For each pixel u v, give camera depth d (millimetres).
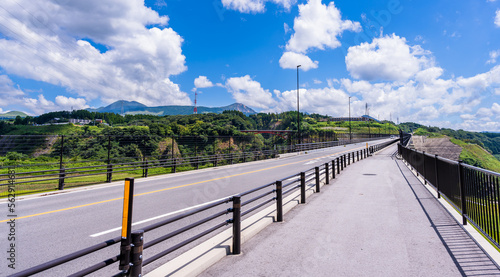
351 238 4633
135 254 2518
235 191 10742
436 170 7953
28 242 5008
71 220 6574
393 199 7785
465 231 4781
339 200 7840
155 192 10570
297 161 25719
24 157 15078
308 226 5398
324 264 3627
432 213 6156
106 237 5305
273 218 5766
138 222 6340
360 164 20047
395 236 4676
